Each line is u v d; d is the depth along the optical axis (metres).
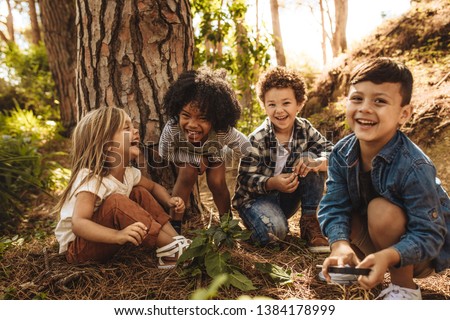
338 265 1.70
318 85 5.29
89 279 2.11
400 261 1.67
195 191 3.00
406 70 1.75
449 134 3.42
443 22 4.72
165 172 2.85
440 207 1.79
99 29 2.71
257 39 4.75
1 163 3.92
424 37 4.78
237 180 2.75
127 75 2.73
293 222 3.11
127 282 2.14
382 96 1.72
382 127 1.74
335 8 6.69
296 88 2.62
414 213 1.75
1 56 8.70
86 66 2.79
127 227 2.08
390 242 1.82
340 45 6.67
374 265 1.63
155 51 2.74
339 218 1.94
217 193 2.73
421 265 1.85
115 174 2.32
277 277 2.07
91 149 2.26
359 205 2.01
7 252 2.54
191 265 2.14
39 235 3.00
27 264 2.32
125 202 2.16
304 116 5.23
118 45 2.71
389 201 1.81
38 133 6.46
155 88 2.76
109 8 2.67
